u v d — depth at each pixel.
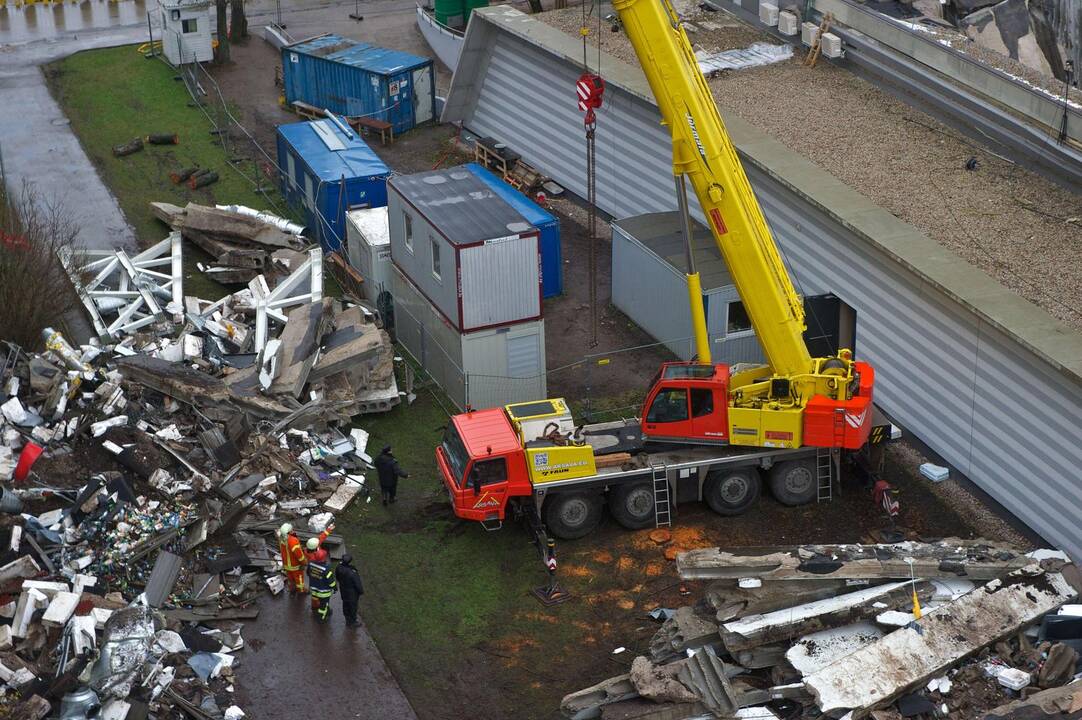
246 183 42.38
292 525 25.14
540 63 41.06
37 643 20.61
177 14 50.78
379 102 45.84
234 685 21.31
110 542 23.41
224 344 31.17
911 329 27.58
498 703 21.05
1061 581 21.22
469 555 24.86
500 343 29.17
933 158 32.47
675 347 31.81
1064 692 18.86
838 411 24.59
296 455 27.06
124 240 37.84
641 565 24.45
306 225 38.91
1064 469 24.00
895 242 27.53
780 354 25.08
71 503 23.92
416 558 24.78
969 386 26.16
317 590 22.69
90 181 41.97
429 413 29.86
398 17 58.81
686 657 20.77
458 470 24.77
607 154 39.00
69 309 31.53
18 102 48.47
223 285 35.31
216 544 24.39
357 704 20.98
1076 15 44.00
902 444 28.38
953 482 27.08
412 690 21.34
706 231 32.97
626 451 25.34
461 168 33.22
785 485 25.81
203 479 25.16
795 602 21.23
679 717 19.69
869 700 18.95
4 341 28.00
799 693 19.67
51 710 19.42
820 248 30.25
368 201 37.16
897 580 21.59
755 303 24.73
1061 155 30.64
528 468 24.50
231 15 56.00
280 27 55.59
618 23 42.22
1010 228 28.64
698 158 23.66
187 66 51.97
